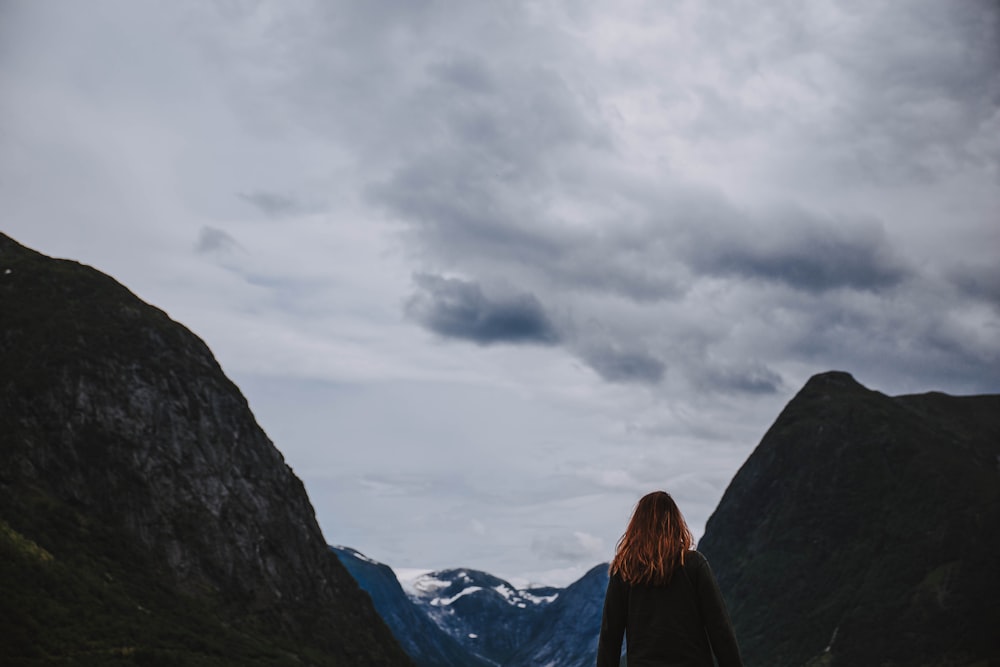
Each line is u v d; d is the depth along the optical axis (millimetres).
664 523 10336
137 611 193375
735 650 9992
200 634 198625
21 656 158375
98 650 170750
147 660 171625
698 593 10102
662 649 10047
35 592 180750
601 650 10648
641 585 10266
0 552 184625
